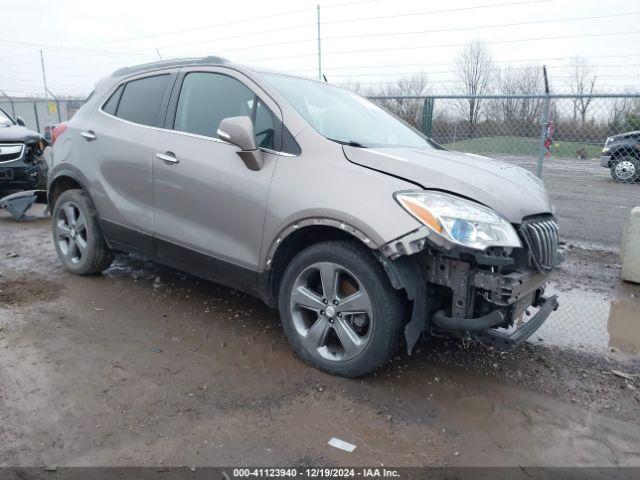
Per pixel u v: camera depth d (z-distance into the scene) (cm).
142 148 389
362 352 292
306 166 306
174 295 435
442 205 265
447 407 286
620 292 494
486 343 281
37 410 265
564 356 356
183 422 261
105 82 455
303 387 298
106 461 230
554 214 340
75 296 425
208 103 368
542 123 713
